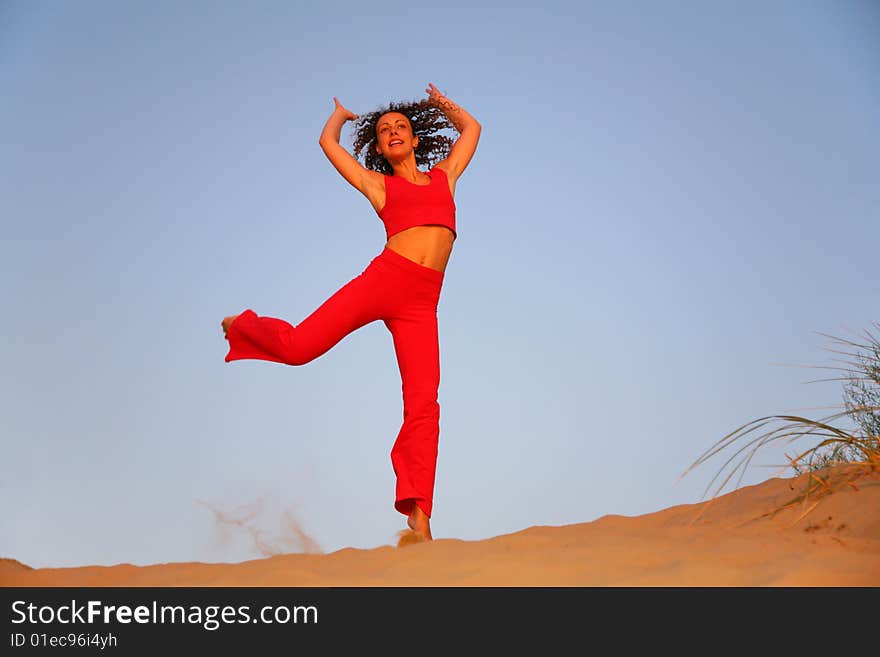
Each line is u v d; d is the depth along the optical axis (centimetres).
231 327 497
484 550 345
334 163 517
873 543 358
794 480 487
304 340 487
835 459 463
